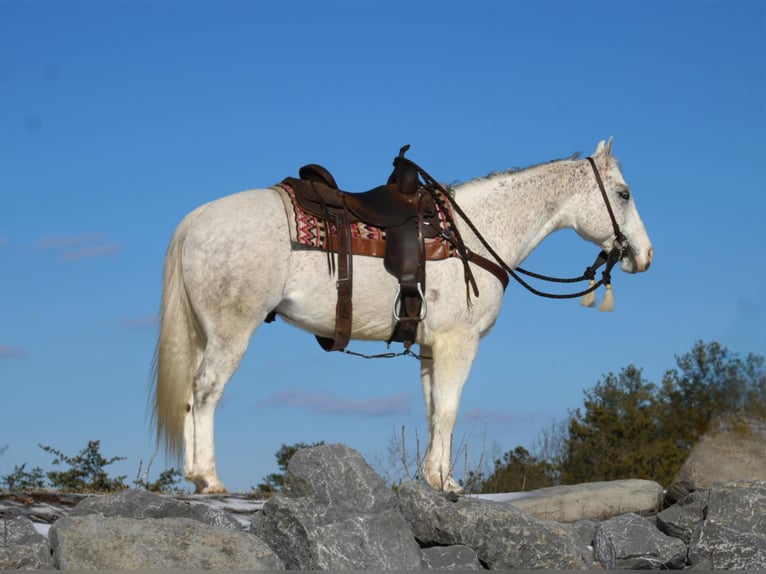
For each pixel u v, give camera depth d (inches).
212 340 260.8
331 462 194.4
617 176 315.3
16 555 168.4
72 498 230.8
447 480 265.7
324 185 274.7
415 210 277.6
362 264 269.9
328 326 271.7
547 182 305.6
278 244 263.1
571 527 230.2
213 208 269.3
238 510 230.8
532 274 303.9
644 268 316.8
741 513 211.0
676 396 577.3
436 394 276.4
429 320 274.7
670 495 260.7
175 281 269.9
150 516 194.4
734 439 260.2
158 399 265.7
